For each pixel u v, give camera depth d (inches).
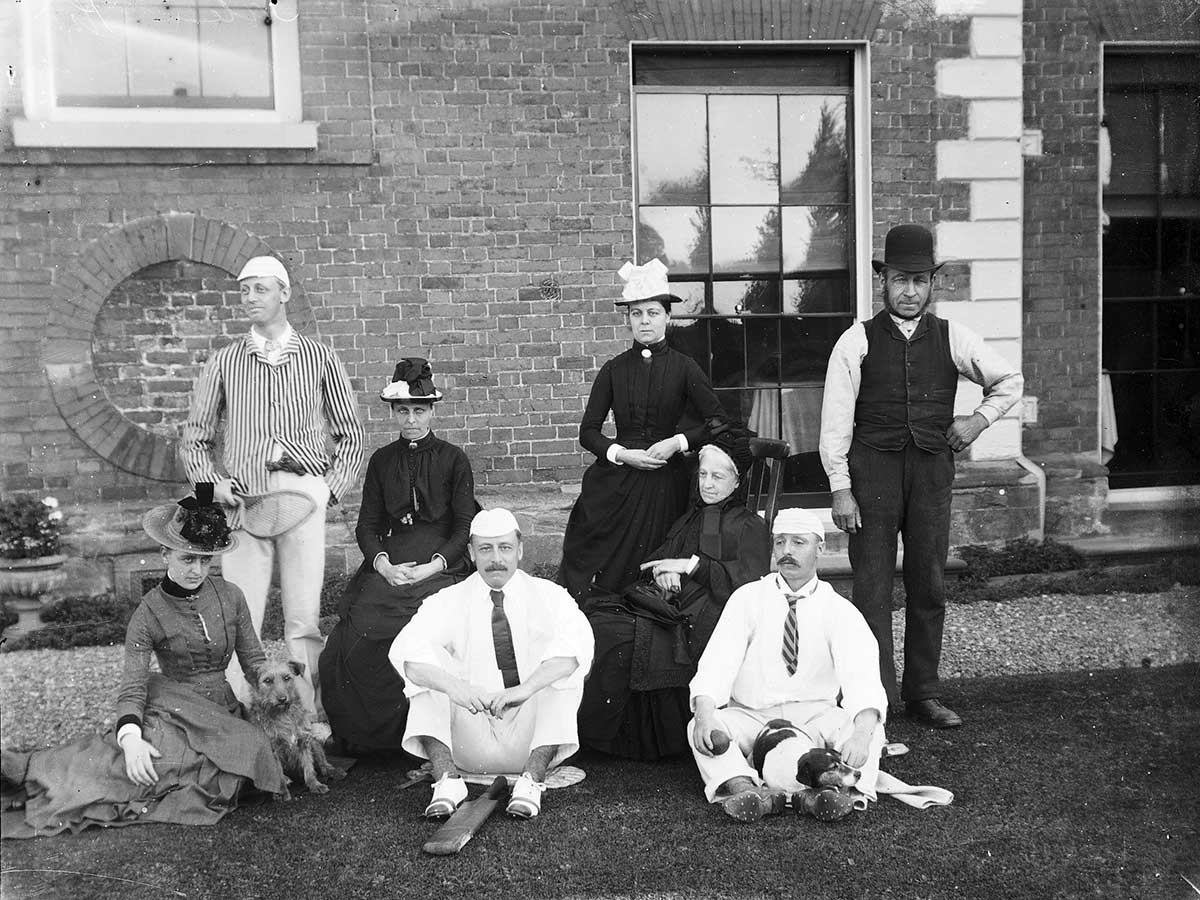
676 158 244.2
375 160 223.0
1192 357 251.3
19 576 185.9
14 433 211.5
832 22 235.5
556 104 228.1
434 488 158.6
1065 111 249.4
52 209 212.7
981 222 242.5
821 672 138.4
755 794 126.6
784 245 247.9
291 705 138.1
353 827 127.0
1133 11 247.9
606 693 144.4
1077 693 169.3
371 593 151.1
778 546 138.0
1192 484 207.8
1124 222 257.4
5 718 152.3
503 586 139.2
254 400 158.7
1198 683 169.2
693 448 161.2
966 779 139.1
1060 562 230.2
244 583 157.4
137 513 212.4
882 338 157.3
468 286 227.3
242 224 219.5
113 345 219.0
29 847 122.1
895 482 156.8
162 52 217.3
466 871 115.3
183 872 115.6
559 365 230.1
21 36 211.3
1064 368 252.2
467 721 138.5
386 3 222.1
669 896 109.8
